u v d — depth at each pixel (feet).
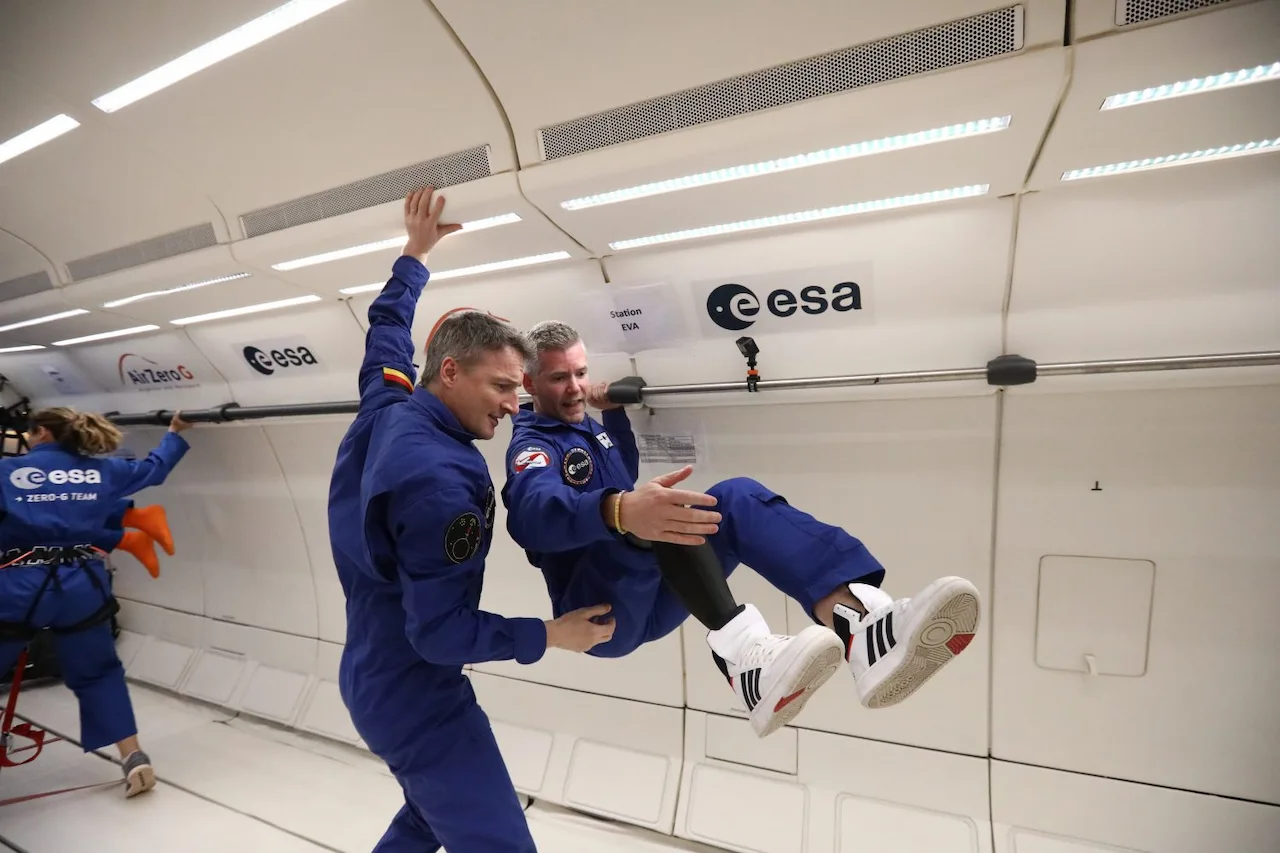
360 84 6.30
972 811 9.20
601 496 5.32
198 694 16.80
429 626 5.47
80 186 8.80
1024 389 7.92
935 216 6.85
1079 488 8.14
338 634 15.25
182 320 12.39
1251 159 5.62
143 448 17.53
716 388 9.06
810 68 5.16
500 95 6.09
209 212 8.54
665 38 5.27
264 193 7.98
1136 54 4.42
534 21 5.40
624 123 5.92
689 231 7.55
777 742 10.40
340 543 6.52
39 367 16.80
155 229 9.15
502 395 6.14
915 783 9.53
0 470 11.56
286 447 14.29
